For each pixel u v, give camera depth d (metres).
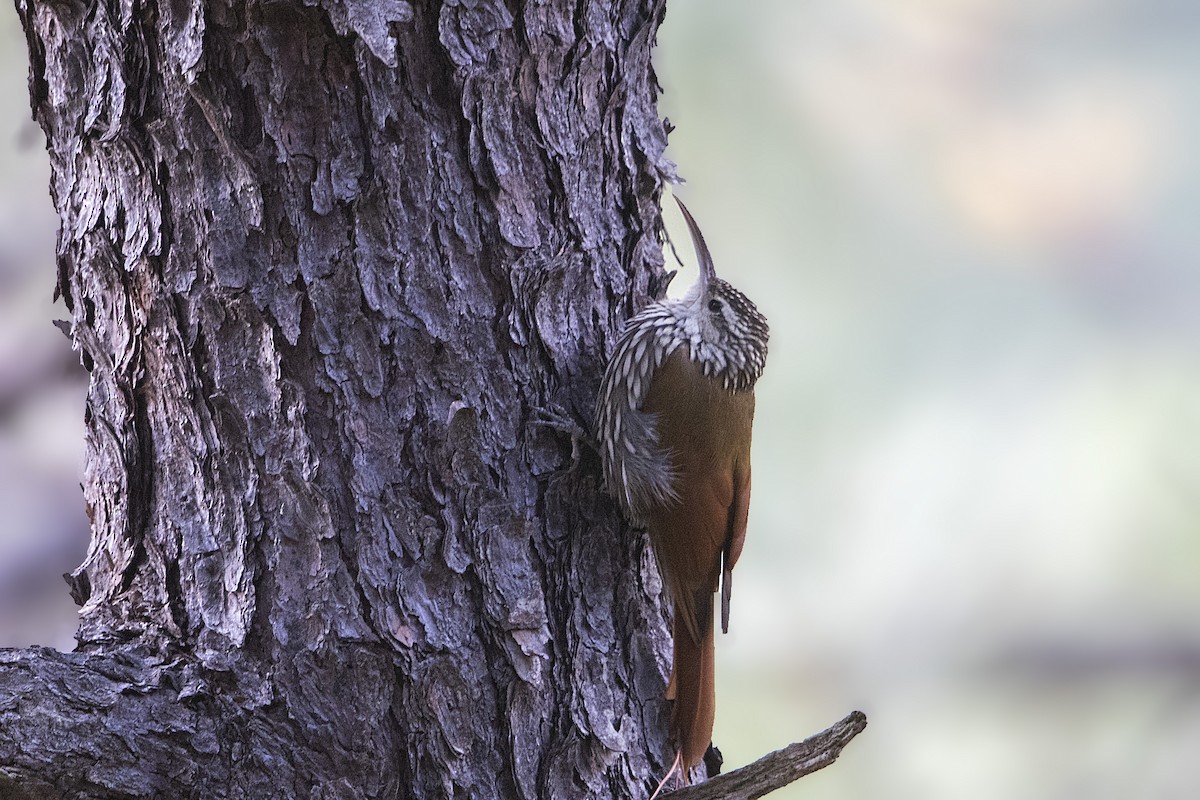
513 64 6.16
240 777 5.57
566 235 6.35
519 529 6.12
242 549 5.89
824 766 5.75
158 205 5.95
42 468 8.68
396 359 5.98
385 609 5.89
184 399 5.98
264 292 5.88
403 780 5.86
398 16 5.85
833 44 9.30
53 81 6.18
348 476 5.91
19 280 8.88
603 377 6.43
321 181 5.88
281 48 5.80
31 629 8.49
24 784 5.21
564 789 6.08
